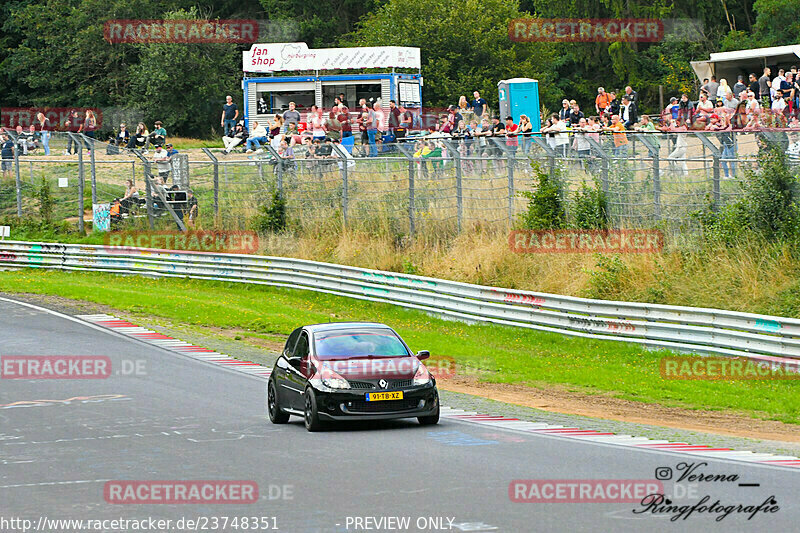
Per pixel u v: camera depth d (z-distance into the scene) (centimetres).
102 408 6391
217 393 7019
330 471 4397
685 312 8619
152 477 4384
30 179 17000
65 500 3984
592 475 4256
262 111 16612
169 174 15225
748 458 4772
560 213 11356
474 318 10588
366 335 6044
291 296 12688
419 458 4672
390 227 13075
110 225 15488
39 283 13175
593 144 10575
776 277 9194
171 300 11762
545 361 8769
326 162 13712
